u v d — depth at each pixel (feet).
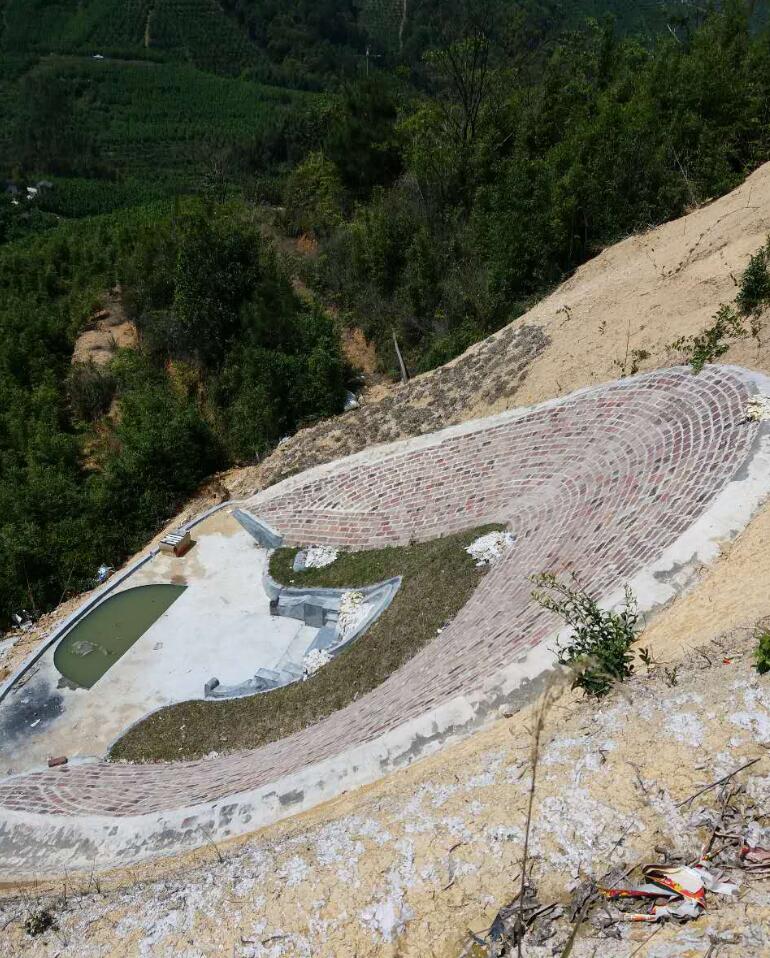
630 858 21.65
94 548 73.82
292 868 26.22
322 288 115.55
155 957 24.81
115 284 130.82
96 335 120.67
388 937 22.33
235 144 242.99
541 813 23.94
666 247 72.79
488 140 110.93
